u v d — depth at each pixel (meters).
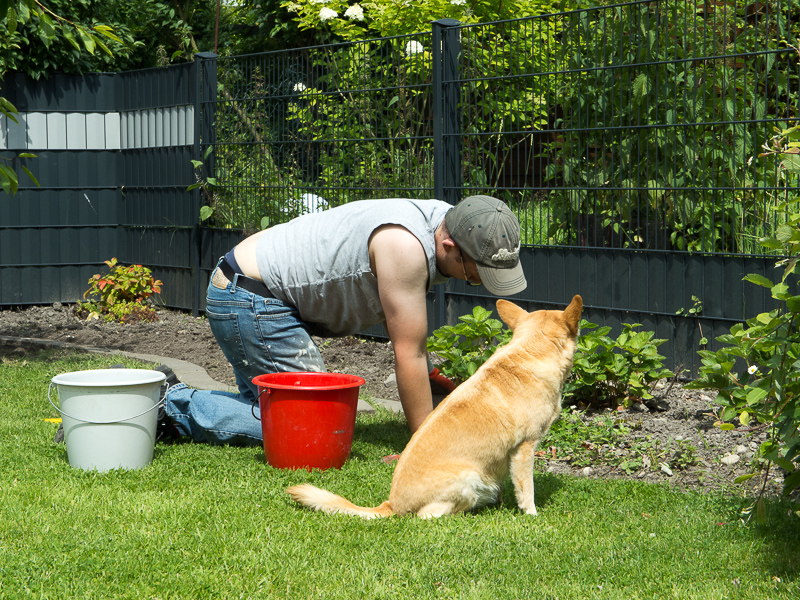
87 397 3.87
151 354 7.57
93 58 10.79
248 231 8.83
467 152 7.08
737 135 5.80
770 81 5.91
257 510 3.38
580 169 6.40
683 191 5.94
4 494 3.50
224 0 18.30
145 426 4.04
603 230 6.33
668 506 3.52
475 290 6.99
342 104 7.97
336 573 2.76
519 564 2.85
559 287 6.56
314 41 14.28
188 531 3.11
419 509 3.29
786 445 2.87
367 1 10.38
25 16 5.39
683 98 5.96
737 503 3.51
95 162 10.21
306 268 4.14
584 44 6.40
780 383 2.81
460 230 3.72
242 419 4.46
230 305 4.27
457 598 2.59
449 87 7.07
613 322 6.27
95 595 2.57
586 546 3.02
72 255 10.20
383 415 5.30
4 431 4.62
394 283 3.83
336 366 6.84
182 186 9.48
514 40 6.84
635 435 4.59
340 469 4.05
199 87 9.15
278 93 8.53
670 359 5.97
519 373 3.38
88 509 3.33
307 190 8.30
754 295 5.51
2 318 9.45
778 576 2.75
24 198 9.87
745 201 5.69
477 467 3.33
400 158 7.56
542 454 4.43
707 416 4.90
